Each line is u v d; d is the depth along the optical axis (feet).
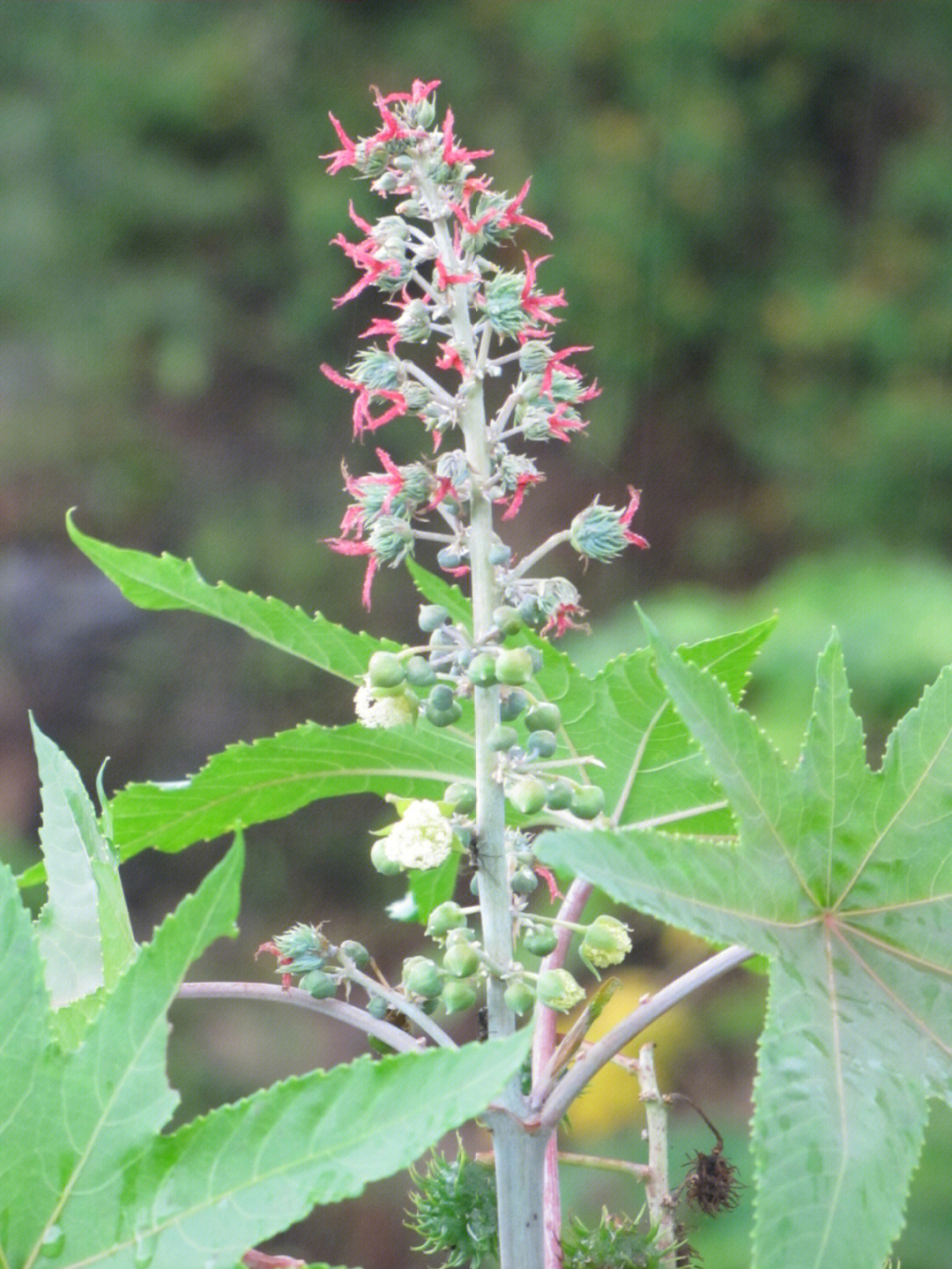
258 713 28.30
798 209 34.06
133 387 32.71
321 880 24.40
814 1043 3.11
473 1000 3.46
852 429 32.01
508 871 3.53
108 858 3.51
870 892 3.41
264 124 33.81
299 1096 2.73
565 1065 3.43
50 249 32.68
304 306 32.99
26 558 30.37
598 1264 3.59
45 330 32.58
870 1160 2.96
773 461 32.27
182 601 3.90
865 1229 2.86
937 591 19.56
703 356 33.35
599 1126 15.44
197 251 33.40
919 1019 3.28
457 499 3.55
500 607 3.52
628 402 32.89
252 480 32.30
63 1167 2.86
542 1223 3.38
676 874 3.04
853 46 34.55
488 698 3.52
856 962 3.34
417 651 3.51
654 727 4.13
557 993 3.38
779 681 19.07
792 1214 2.83
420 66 34.47
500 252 20.83
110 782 27.99
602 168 33.58
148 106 33.32
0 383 32.27
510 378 12.45
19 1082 2.93
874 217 34.37
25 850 26.00
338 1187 2.61
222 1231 2.71
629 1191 14.67
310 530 31.83
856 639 19.04
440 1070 2.62
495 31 34.86
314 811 24.68
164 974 2.93
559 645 21.06
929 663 18.45
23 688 28.25
